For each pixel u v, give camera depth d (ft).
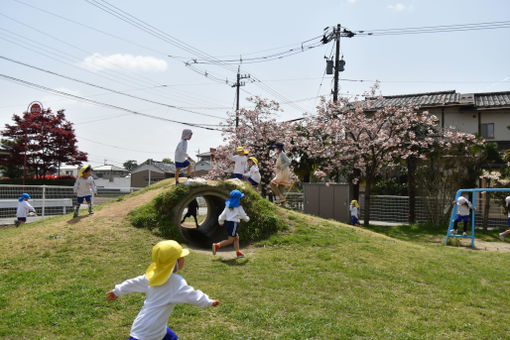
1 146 77.05
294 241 25.96
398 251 26.05
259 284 18.54
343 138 59.31
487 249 36.09
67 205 52.90
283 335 13.46
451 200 53.26
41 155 74.90
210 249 26.61
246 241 27.09
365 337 13.56
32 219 46.93
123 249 22.70
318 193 60.80
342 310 15.93
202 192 27.96
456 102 70.64
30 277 18.53
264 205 29.30
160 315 10.12
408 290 18.70
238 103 97.45
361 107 57.98
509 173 54.90
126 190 82.79
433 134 57.98
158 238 24.85
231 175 71.36
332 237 26.99
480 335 14.02
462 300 17.66
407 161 58.80
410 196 58.13
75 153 78.54
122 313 15.20
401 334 13.83
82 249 22.31
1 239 24.90
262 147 68.18
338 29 64.13
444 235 46.14
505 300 17.90
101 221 26.48
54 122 77.51
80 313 14.99
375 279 20.06
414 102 76.02
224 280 18.90
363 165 57.82
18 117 75.10
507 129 68.80
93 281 18.25
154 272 10.33
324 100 64.23
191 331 13.76
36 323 14.17
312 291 17.90
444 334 14.06
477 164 54.08
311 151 63.67
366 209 56.95
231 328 14.05
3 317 14.56
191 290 10.37
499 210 52.75
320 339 13.30
